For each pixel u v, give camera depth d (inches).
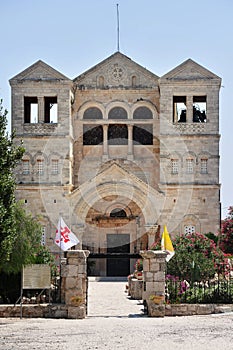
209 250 1887.3
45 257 1797.5
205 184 2787.9
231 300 1531.7
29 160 2792.8
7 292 1649.9
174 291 1534.2
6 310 1439.5
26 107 2970.0
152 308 1434.5
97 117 2925.7
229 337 1100.5
